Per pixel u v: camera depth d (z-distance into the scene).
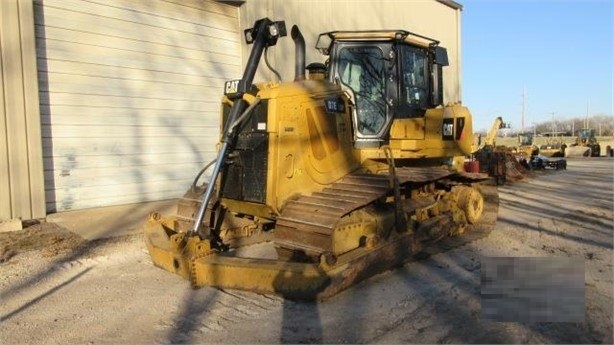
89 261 5.63
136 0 8.66
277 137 4.79
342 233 4.74
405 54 6.33
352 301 4.49
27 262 5.56
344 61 6.23
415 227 5.70
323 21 12.24
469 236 6.84
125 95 8.58
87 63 8.05
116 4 8.38
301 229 4.54
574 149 40.69
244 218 5.82
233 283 4.41
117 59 8.44
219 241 5.47
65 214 7.68
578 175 18.83
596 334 3.88
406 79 6.38
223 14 10.05
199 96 9.73
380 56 6.09
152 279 5.08
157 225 5.44
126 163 8.65
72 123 7.91
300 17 11.55
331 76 6.24
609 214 9.40
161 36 9.05
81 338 3.76
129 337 3.78
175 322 4.04
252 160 4.93
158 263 4.98
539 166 21.16
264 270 4.29
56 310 4.30
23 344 3.66
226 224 5.61
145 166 8.93
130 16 8.58
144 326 3.97
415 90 6.59
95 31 8.13
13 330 3.90
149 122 8.95
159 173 9.14
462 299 4.58
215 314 4.19
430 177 5.92
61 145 7.80
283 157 4.84
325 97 5.29
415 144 6.34
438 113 6.66
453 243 6.45
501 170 14.75
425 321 4.08
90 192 8.20
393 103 6.05
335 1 12.60
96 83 8.18
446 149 6.87
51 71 7.64
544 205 10.45
